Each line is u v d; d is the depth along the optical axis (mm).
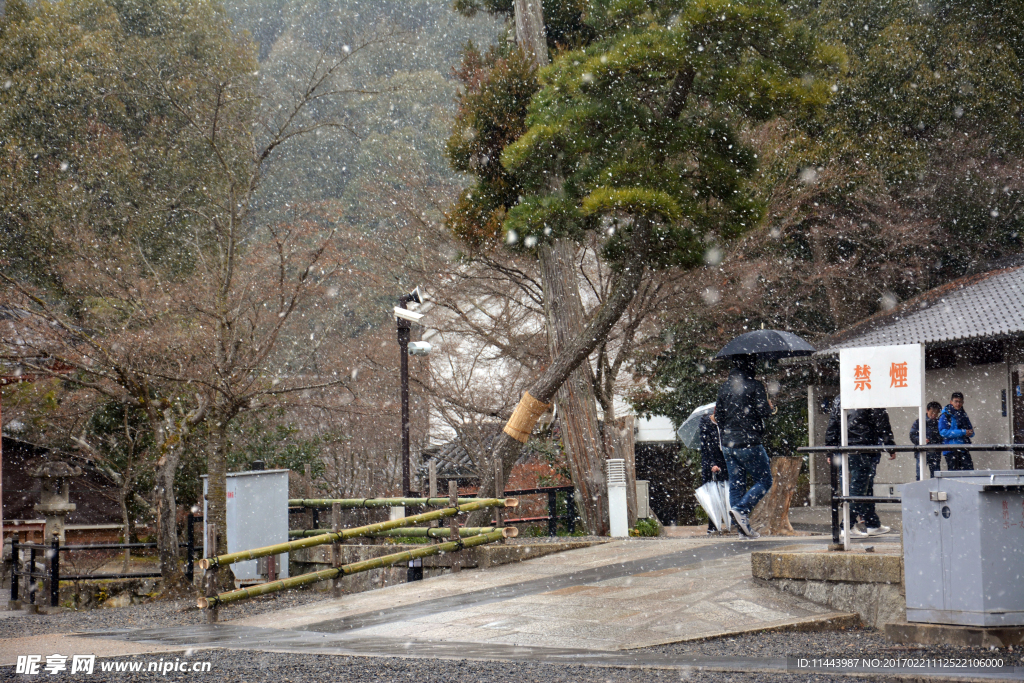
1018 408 14438
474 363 19641
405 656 5645
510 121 15164
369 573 10438
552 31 18734
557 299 15969
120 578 12312
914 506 6141
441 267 19625
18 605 11234
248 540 10547
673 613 6828
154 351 12219
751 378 10211
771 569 7438
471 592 8289
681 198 12219
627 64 12266
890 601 6566
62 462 18031
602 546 10570
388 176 21500
